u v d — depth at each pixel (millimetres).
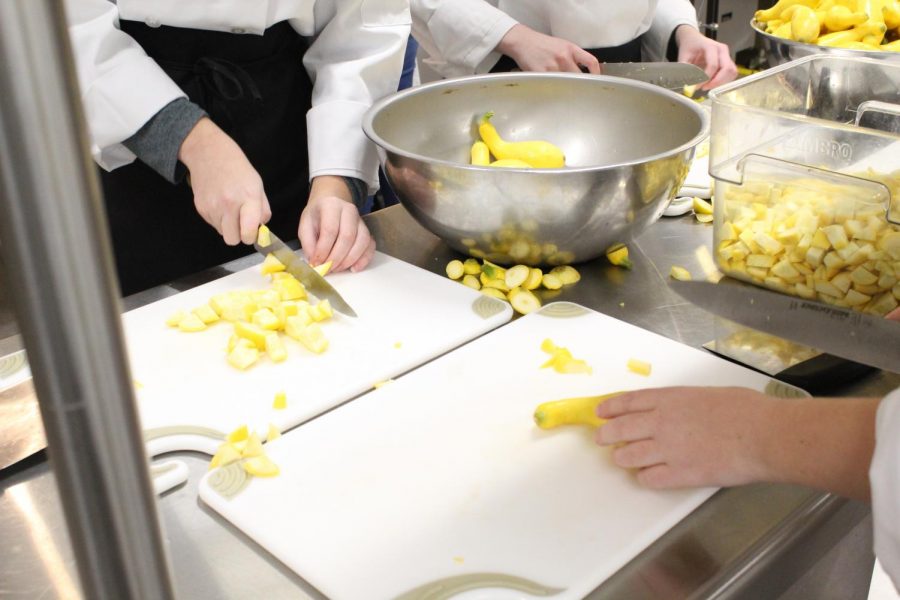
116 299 292
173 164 1142
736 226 958
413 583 604
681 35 1838
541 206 952
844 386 822
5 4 248
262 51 1292
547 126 1231
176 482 722
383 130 1119
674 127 1128
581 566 614
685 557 631
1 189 266
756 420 645
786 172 891
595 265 1073
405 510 670
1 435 728
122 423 304
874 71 1113
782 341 889
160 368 879
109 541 317
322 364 877
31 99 257
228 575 629
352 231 1075
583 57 1668
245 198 1061
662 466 675
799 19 1545
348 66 1258
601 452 725
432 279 1046
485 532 647
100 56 1119
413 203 1027
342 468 719
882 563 547
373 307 983
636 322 946
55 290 279
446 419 776
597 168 922
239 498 689
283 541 645
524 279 1015
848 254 864
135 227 1325
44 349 287
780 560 649
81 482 307
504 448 735
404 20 1319
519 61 1748
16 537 645
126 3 1153
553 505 671
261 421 790
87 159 272
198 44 1247
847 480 597
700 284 884
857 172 862
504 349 883
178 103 1128
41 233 272
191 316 956
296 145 1391
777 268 932
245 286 1042
